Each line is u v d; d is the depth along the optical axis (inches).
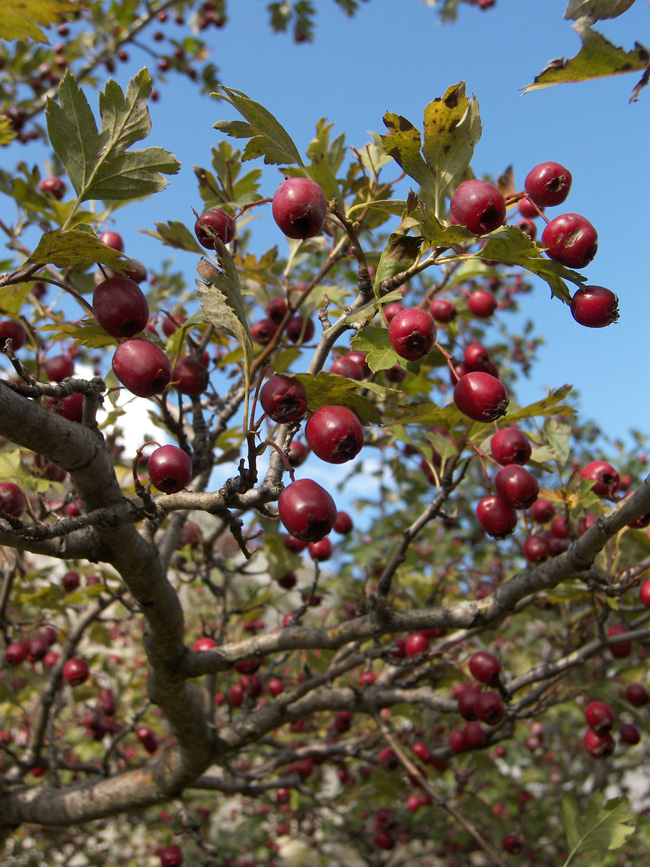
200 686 17.6
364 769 20.0
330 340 7.8
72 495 11.5
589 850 10.7
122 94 7.3
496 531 9.0
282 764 14.3
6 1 8.5
